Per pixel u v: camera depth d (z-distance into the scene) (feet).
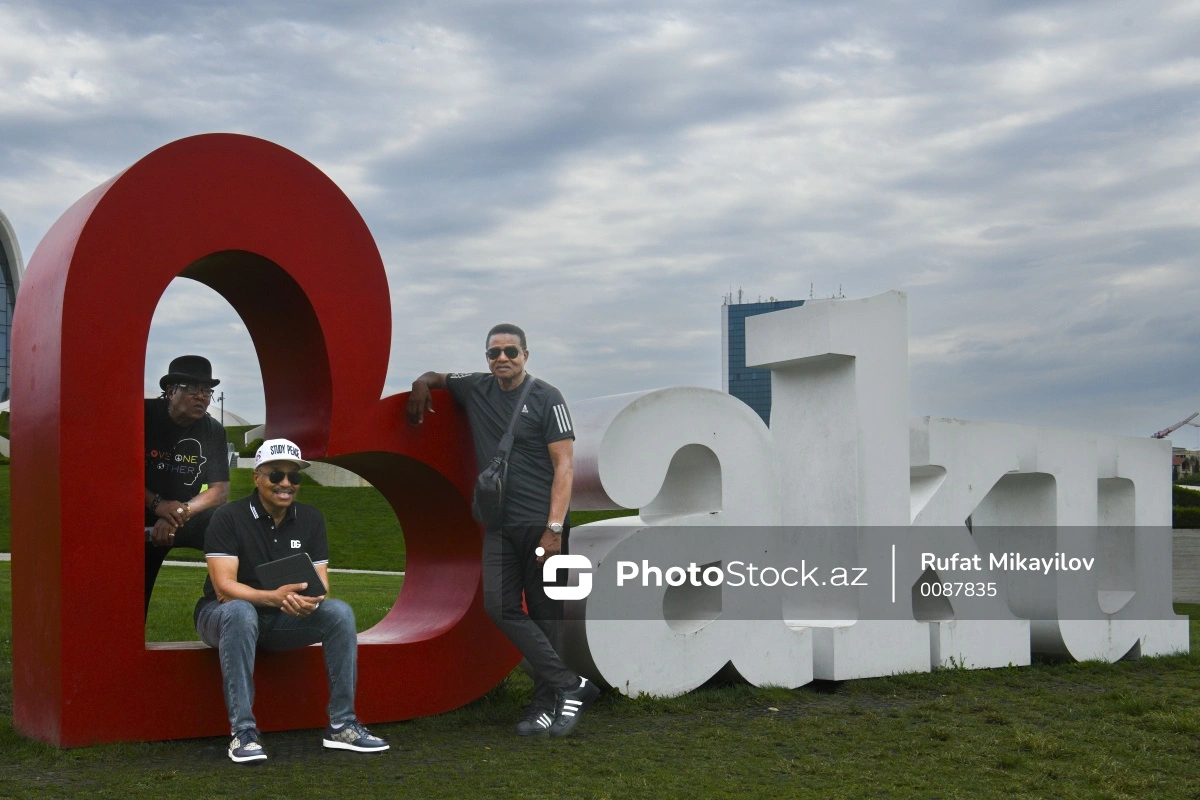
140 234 16.74
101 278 16.39
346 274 18.54
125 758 15.53
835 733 18.33
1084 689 23.65
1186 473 157.38
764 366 25.63
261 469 16.31
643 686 20.76
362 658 18.49
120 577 16.31
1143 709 20.74
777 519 22.95
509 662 20.34
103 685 16.08
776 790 14.48
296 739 17.12
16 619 17.39
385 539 88.12
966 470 26.05
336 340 18.31
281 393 19.60
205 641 16.65
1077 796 14.56
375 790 13.99
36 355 17.04
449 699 19.49
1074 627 27.40
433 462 19.52
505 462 18.03
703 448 22.22
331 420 18.28
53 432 16.17
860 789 14.60
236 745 15.33
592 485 20.61
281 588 15.76
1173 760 16.84
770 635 22.54
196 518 19.07
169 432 19.26
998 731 18.72
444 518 20.68
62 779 14.23
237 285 18.90
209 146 17.39
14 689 17.40
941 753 16.81
